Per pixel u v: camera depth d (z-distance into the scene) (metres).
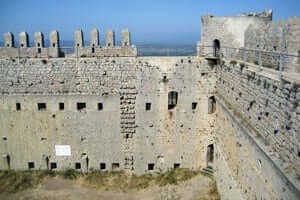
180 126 27.53
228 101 21.41
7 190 26.17
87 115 27.44
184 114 27.33
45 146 28.17
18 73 26.92
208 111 27.23
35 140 28.08
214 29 26.11
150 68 26.55
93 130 27.70
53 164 28.64
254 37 18.97
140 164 28.23
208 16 26.42
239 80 18.27
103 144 27.95
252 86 15.73
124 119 27.42
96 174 28.08
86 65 26.67
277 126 12.54
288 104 11.44
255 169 14.70
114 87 26.94
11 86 27.12
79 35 27.19
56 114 27.50
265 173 13.26
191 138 27.75
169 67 26.58
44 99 27.25
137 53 27.34
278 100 12.38
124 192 25.83
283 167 11.43
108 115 27.39
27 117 27.62
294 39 14.45
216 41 26.47
